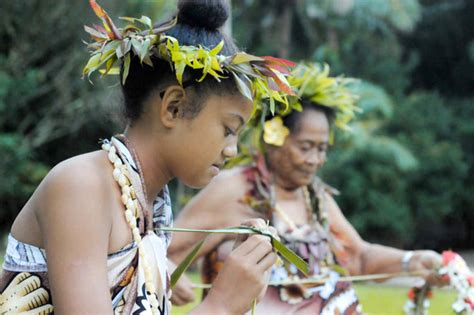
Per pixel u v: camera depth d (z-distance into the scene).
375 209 16.25
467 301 3.45
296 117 3.54
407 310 3.70
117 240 1.87
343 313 3.45
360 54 18.91
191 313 1.93
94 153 1.93
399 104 18.38
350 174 16.23
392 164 16.25
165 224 2.12
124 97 2.01
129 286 1.89
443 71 20.55
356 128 15.63
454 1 20.20
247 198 3.47
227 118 1.95
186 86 1.92
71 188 1.80
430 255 3.62
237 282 1.97
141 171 1.95
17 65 14.30
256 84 2.09
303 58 18.47
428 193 17.36
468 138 18.28
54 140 15.43
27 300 1.85
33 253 1.86
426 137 17.64
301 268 2.10
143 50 1.85
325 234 3.58
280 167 3.56
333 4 17.02
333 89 3.62
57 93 14.52
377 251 3.79
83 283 1.75
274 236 2.12
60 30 14.28
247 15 17.94
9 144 13.87
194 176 1.97
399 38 20.45
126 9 13.62
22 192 14.35
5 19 13.95
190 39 2.04
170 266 2.94
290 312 3.36
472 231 18.05
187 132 1.93
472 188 17.78
